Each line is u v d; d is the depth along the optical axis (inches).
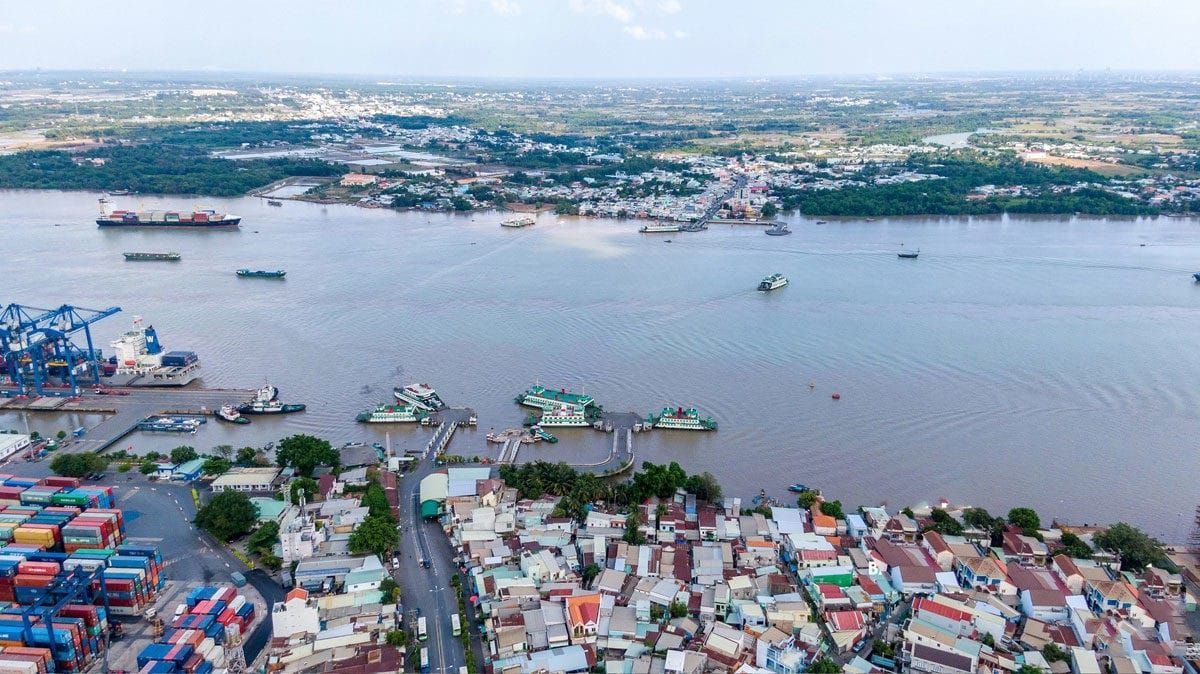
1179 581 7308.1
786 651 6210.6
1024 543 7691.9
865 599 6953.7
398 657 6200.8
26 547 7244.1
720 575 7229.3
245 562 7583.7
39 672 5935.0
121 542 7810.0
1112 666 6161.4
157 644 6200.8
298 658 6210.6
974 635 6525.6
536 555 7411.4
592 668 6171.3
